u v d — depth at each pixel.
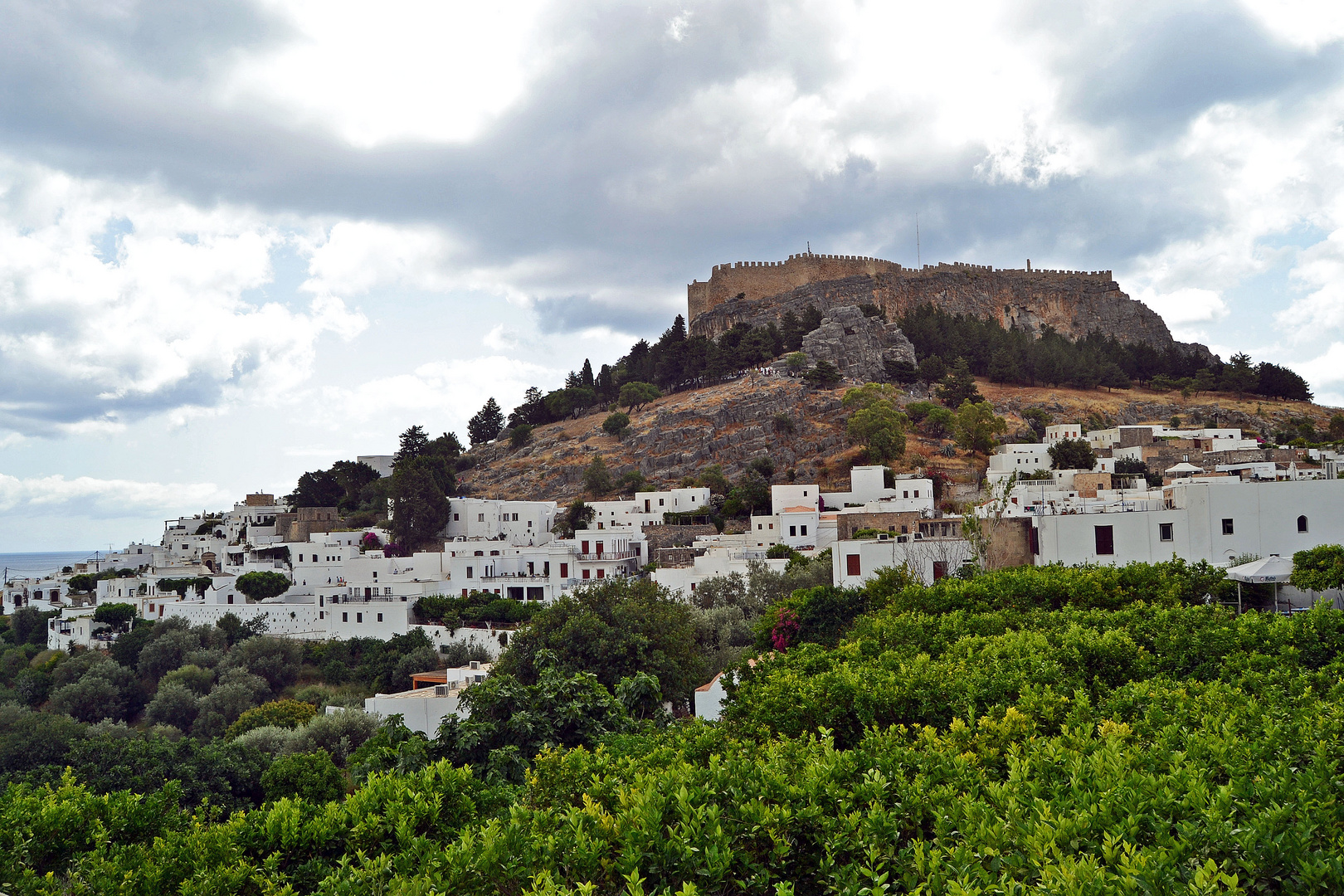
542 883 14.69
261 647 90.12
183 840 22.14
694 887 13.82
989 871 13.76
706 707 45.56
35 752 63.06
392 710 61.19
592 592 64.06
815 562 83.06
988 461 153.25
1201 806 14.56
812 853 16.22
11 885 22.00
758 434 167.00
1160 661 28.73
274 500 178.75
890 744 20.70
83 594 133.12
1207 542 46.81
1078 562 49.31
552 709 38.75
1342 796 15.05
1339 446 125.88
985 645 30.23
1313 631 28.92
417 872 17.34
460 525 140.38
